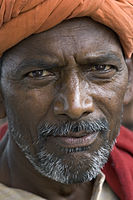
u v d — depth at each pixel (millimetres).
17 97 1568
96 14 1472
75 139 1524
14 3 1450
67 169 1539
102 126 1553
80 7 1441
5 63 1581
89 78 1540
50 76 1528
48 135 1535
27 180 1744
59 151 1534
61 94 1500
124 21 1524
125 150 2055
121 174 1895
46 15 1440
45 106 1534
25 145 1608
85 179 1564
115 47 1556
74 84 1497
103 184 1896
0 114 1726
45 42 1481
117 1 1541
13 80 1564
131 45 1593
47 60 1488
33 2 1440
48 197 1752
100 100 1556
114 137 1654
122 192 1875
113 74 1582
